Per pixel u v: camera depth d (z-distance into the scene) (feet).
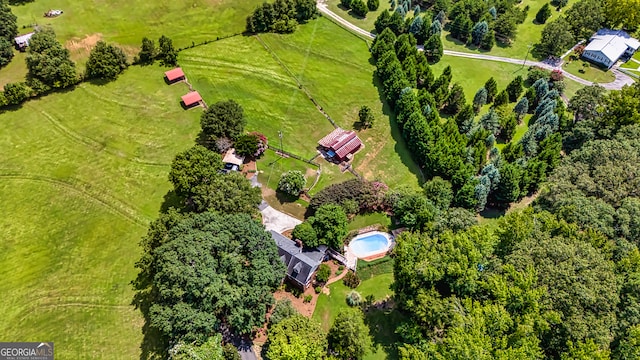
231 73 395.96
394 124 368.48
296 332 213.25
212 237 218.18
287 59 422.00
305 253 263.49
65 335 224.94
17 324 228.22
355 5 504.02
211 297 201.36
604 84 434.30
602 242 226.38
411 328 218.59
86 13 414.41
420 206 277.64
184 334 201.57
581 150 302.86
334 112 374.43
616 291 200.34
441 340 206.80
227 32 437.58
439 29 460.14
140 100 358.23
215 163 271.90
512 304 197.06
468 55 467.11
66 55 361.71
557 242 217.97
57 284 245.24
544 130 341.21
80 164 307.37
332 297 252.62
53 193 288.92
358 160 336.08
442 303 208.44
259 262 221.66
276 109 368.68
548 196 276.62
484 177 296.51
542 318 192.03
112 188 294.66
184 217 242.17
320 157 334.24
